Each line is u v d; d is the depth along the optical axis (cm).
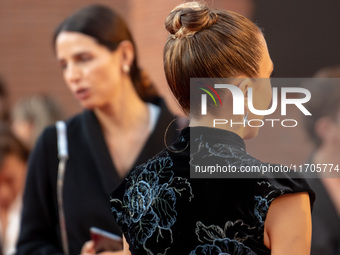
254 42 307
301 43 1195
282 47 1195
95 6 518
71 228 504
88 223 499
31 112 997
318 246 572
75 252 502
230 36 303
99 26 505
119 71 516
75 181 509
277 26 1191
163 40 365
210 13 309
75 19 508
